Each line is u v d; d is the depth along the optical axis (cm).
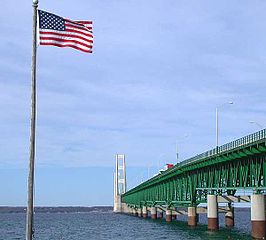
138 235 10056
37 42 2922
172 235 9550
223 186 8775
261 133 6719
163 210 19525
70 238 9844
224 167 8744
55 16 2945
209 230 9619
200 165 9844
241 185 7775
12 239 10306
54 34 2941
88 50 3008
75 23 2995
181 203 12975
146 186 19038
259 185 7025
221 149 8456
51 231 12825
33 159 2569
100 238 9581
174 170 12112
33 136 2578
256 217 6969
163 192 15538
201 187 10356
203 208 12056
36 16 2670
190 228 11550
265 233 6950
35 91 2623
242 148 7262
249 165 7456
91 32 3027
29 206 2544
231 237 8281
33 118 2592
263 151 6700
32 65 2638
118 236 10000
